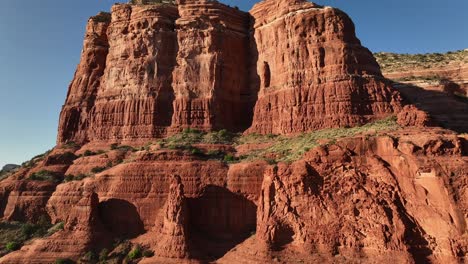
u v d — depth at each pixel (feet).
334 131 170.09
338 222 130.00
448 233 114.11
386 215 124.26
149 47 226.79
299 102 192.44
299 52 201.77
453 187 116.88
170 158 176.04
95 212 164.76
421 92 286.46
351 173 135.33
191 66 222.48
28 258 152.25
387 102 180.96
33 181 198.49
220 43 227.20
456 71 328.29
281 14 219.00
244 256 135.23
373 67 196.85
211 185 163.32
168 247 144.25
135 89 222.28
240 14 244.63
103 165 195.52
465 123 249.55
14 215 188.65
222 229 156.46
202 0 238.07
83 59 259.60
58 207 182.50
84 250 153.28
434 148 126.00
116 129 219.61
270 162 161.79
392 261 116.37
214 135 202.90
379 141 137.49
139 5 240.73
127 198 169.78
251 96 228.02
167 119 216.74
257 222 145.79
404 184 126.93
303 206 136.36
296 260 126.31
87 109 241.14
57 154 216.13
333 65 191.42
